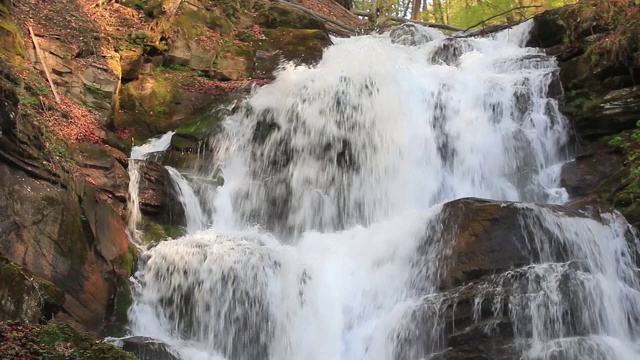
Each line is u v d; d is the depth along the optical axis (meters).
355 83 14.73
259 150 14.53
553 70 14.51
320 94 14.70
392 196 13.61
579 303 9.33
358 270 11.02
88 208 10.21
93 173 11.39
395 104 14.34
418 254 10.52
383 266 10.82
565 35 15.37
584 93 13.82
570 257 10.12
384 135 14.06
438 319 9.41
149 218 12.12
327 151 14.15
